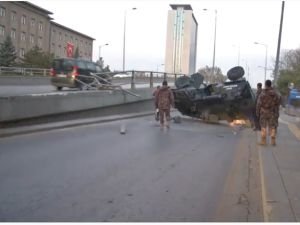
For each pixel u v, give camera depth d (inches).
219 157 486.3
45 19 4244.6
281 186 331.0
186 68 3235.7
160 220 253.4
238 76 902.4
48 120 696.4
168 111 767.7
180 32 3250.5
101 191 315.0
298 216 258.2
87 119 799.7
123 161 433.7
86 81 1106.1
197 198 306.7
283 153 499.8
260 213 273.0
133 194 310.7
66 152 467.5
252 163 450.0
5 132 557.3
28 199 286.2
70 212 262.5
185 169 408.8
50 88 1193.4
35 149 474.6
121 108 971.9
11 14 3627.0
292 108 1724.9
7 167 378.0
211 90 935.7
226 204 293.0
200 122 941.2
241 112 885.2
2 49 3078.2
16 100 615.2
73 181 340.2
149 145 554.9
